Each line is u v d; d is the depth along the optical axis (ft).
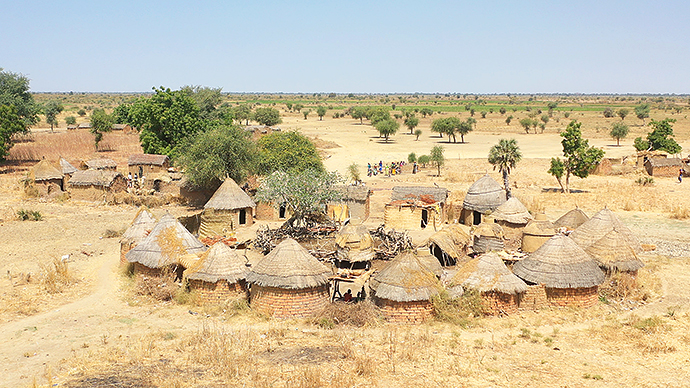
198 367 57.31
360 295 83.15
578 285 77.00
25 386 52.75
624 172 231.71
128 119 377.71
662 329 70.49
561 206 166.09
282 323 72.84
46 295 84.02
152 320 73.87
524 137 403.34
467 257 104.53
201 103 335.26
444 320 72.84
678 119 515.50
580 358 61.62
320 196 123.13
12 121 229.45
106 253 111.34
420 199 141.28
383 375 55.57
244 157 161.89
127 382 52.95
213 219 128.16
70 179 168.25
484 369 57.77
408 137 414.21
